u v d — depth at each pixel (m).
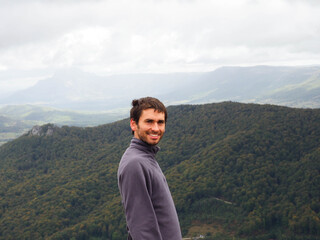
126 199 2.56
